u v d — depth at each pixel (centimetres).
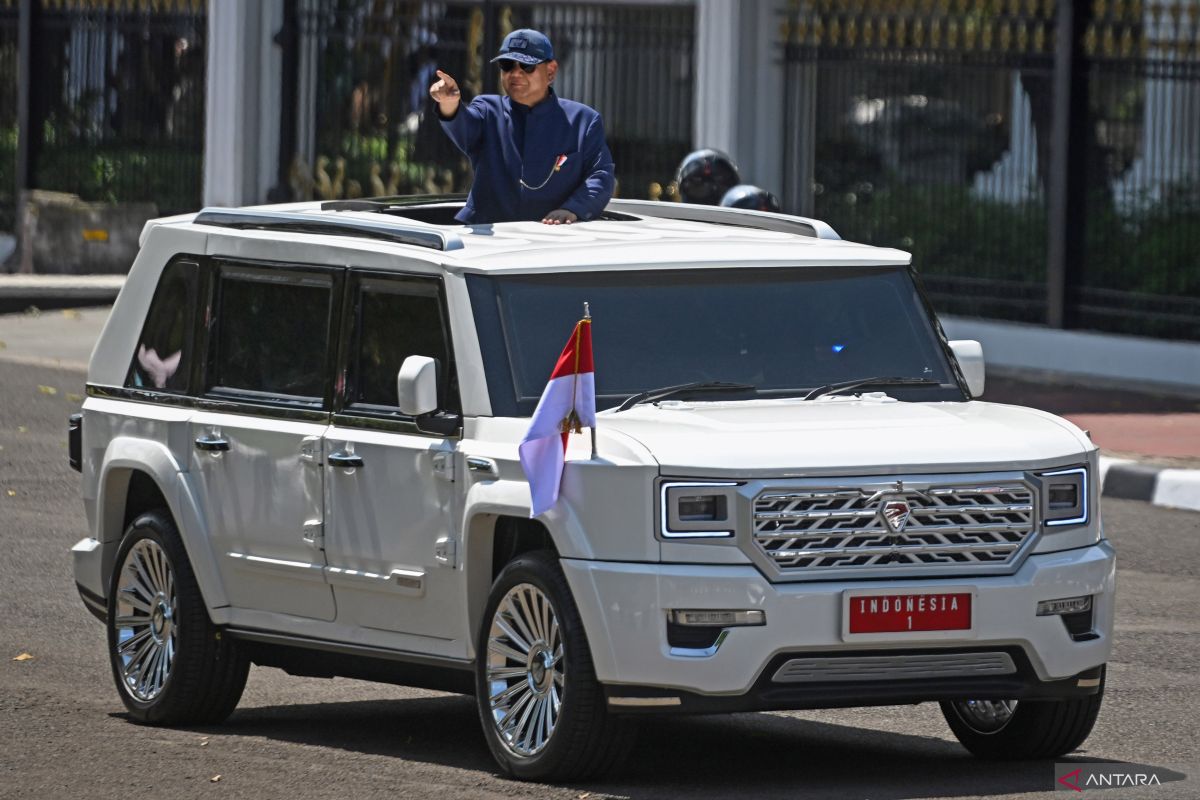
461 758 2144
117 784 2012
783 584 1883
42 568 3198
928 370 2208
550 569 1947
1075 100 5447
